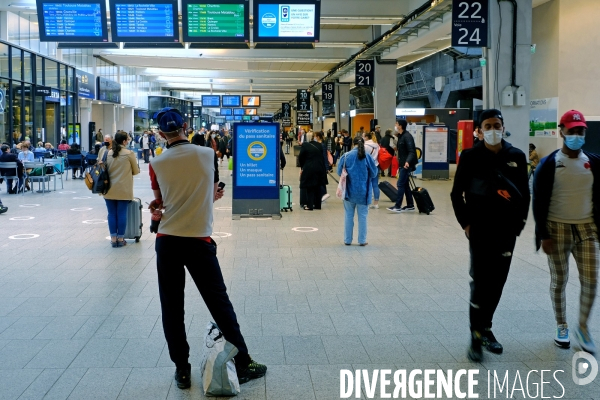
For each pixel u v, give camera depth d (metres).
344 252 9.09
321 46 29.64
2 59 22.52
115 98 40.16
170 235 4.20
